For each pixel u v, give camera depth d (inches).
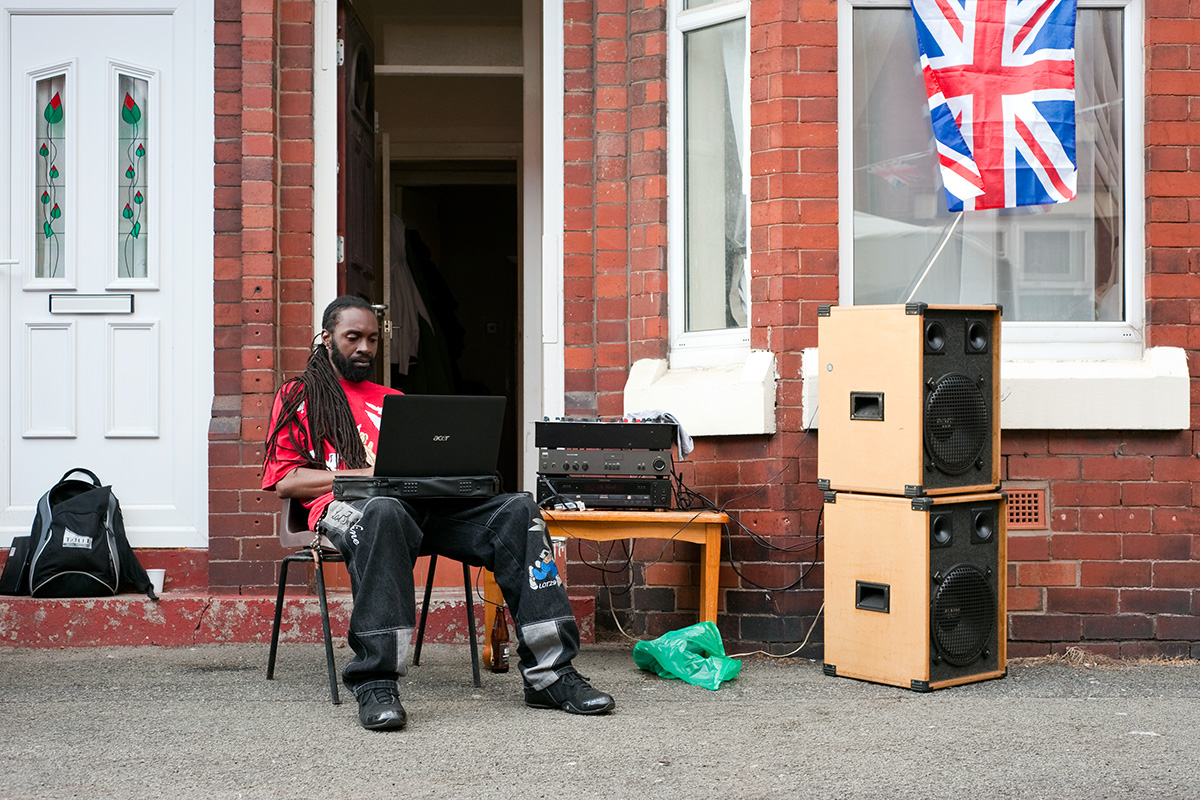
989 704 138.6
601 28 190.4
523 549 134.5
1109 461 169.3
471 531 137.6
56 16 195.5
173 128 194.7
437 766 111.0
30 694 144.7
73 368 193.9
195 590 189.0
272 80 187.3
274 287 187.6
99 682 151.9
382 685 128.3
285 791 103.4
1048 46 169.5
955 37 170.1
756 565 170.6
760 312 172.1
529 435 241.3
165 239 194.2
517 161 297.0
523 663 135.7
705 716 131.8
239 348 189.8
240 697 142.1
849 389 152.0
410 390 297.1
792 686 148.8
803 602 168.7
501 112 295.0
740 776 107.7
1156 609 168.9
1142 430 169.0
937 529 147.9
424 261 321.7
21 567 183.0
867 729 125.8
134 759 114.0
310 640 180.9
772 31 171.6
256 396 185.8
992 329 153.6
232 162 191.0
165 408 193.8
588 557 186.4
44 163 196.2
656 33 186.5
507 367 344.8
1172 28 170.7
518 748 117.4
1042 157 169.5
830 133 170.7
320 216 193.9
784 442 169.0
